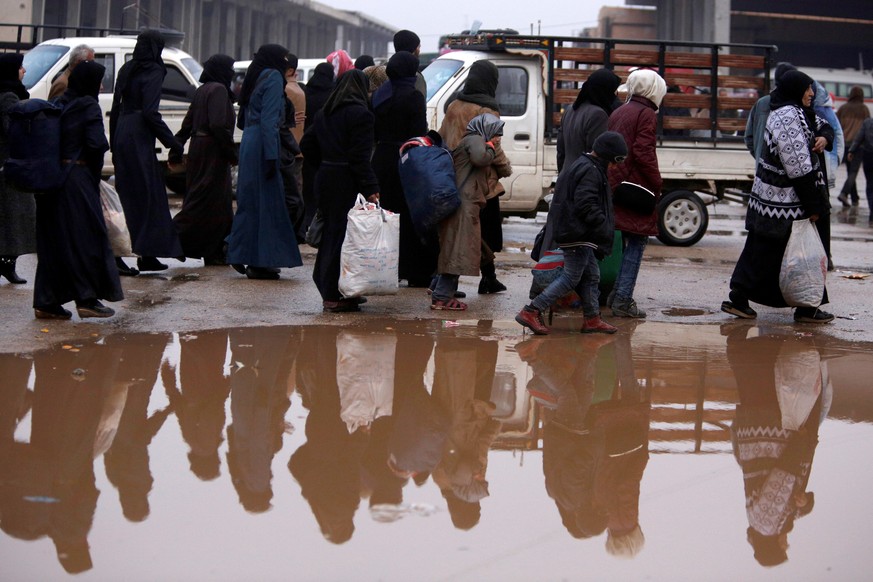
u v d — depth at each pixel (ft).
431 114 37.96
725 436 16.80
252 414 17.26
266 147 28.43
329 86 36.68
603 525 12.98
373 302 27.40
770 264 25.61
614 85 25.95
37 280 23.40
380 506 13.42
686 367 21.22
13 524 12.54
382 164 27.96
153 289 28.35
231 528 12.56
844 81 116.06
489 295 29.01
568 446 16.14
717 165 40.24
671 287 31.32
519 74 38.99
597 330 24.23
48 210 23.16
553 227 24.45
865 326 25.93
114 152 30.30
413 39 28.07
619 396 18.99
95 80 23.30
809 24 200.03
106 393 18.15
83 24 138.72
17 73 27.71
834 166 38.99
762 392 19.44
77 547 11.93
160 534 12.34
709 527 13.03
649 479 14.73
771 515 13.43
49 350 20.94
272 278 30.76
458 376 19.99
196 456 15.17
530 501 13.76
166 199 30.50
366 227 25.08
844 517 13.44
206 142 31.40
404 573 11.44
